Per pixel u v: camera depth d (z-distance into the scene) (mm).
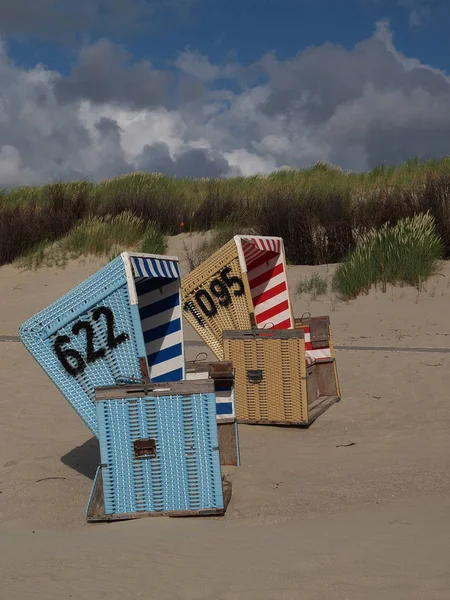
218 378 5957
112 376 5273
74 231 18984
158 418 4785
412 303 12812
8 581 3516
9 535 4492
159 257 5703
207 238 17922
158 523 4605
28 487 5598
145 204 19844
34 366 10531
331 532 4105
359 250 14555
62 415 7828
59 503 5238
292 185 20156
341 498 4906
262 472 5699
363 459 5906
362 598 3166
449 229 15039
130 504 4797
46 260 18172
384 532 4023
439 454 5879
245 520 4605
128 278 5160
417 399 7797
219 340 8070
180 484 4773
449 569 3414
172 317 6195
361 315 12562
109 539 4246
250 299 7816
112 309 5230
